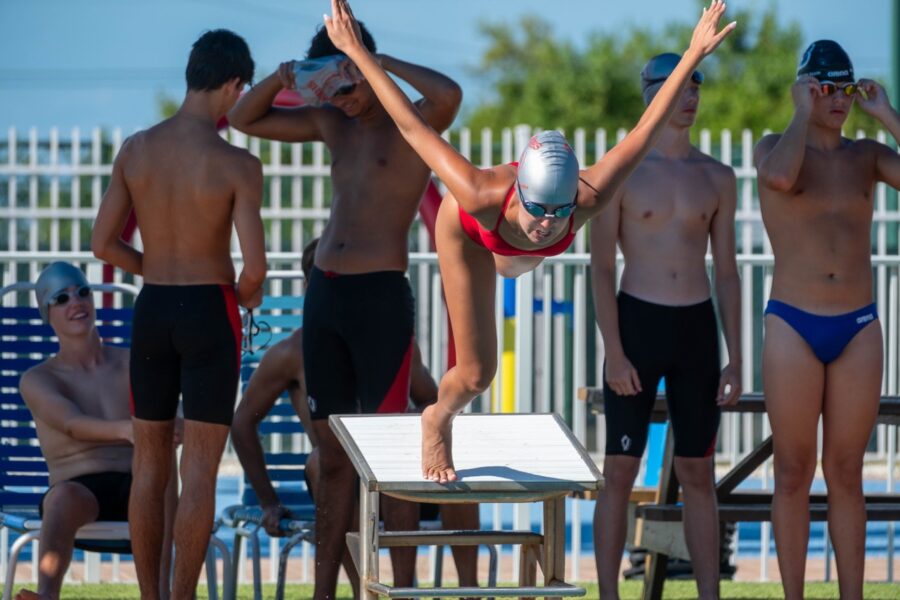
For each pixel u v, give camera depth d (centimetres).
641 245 2123
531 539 1716
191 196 1906
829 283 1922
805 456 1944
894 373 3181
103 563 3111
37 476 2433
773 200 1964
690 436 2105
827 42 1962
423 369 2345
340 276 2083
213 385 1911
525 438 1773
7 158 4375
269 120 2228
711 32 1418
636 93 11388
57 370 2239
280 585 2194
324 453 2081
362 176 2116
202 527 1878
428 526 2200
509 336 3922
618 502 2108
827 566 2823
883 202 4275
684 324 2102
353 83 2069
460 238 1488
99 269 2895
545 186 1320
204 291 1914
